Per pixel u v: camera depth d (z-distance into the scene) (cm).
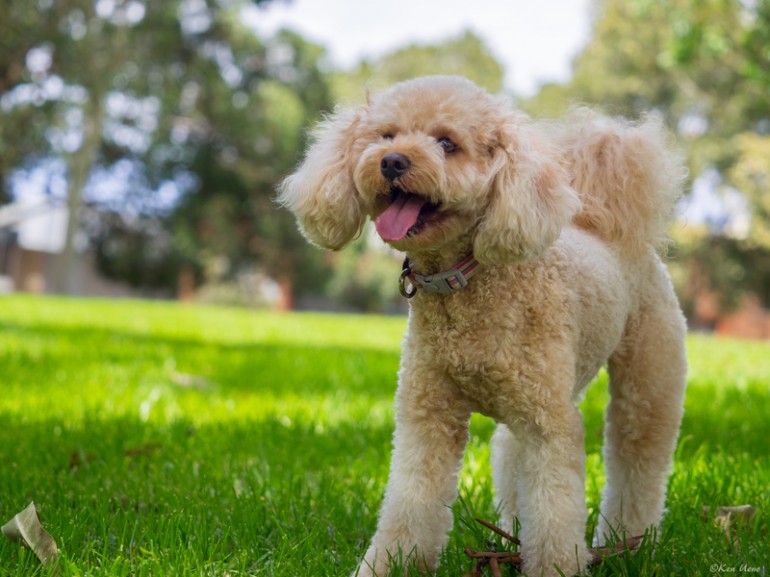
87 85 820
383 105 117
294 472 146
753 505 130
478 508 134
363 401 209
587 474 147
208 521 123
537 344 109
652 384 125
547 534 106
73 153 975
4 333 340
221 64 1052
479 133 113
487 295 109
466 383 111
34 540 109
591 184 126
